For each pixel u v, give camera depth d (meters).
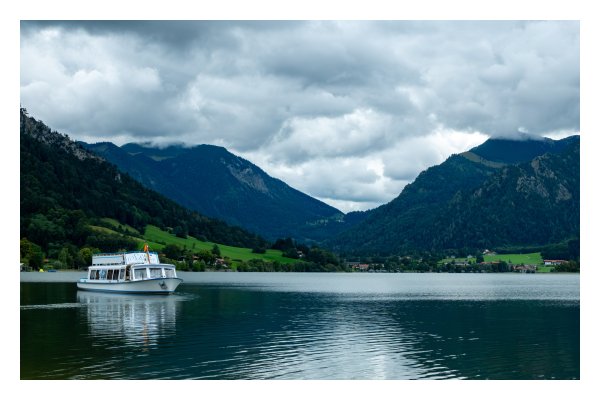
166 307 70.56
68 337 44.94
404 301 90.88
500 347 42.97
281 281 184.25
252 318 60.12
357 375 33.75
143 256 94.00
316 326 53.97
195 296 93.50
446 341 45.66
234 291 111.69
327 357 38.41
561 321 60.25
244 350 40.41
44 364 35.09
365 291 124.88
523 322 59.06
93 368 34.19
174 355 38.12
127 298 83.88
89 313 62.19
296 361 37.03
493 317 64.25
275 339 45.53
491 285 173.88
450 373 34.59
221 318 59.47
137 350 39.72
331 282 186.25
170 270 94.88
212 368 34.69
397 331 51.19
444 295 110.94
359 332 50.22
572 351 41.53
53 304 73.06
